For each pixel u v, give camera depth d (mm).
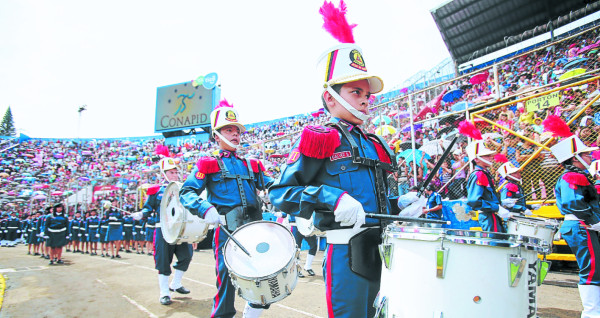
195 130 31438
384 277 1661
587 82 6387
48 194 20797
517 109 7418
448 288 1412
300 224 6129
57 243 10266
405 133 8820
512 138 7371
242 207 3451
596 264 3650
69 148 39188
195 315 4301
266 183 3924
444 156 2146
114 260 10750
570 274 6273
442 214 6863
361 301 1784
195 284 6160
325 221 1870
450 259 1431
